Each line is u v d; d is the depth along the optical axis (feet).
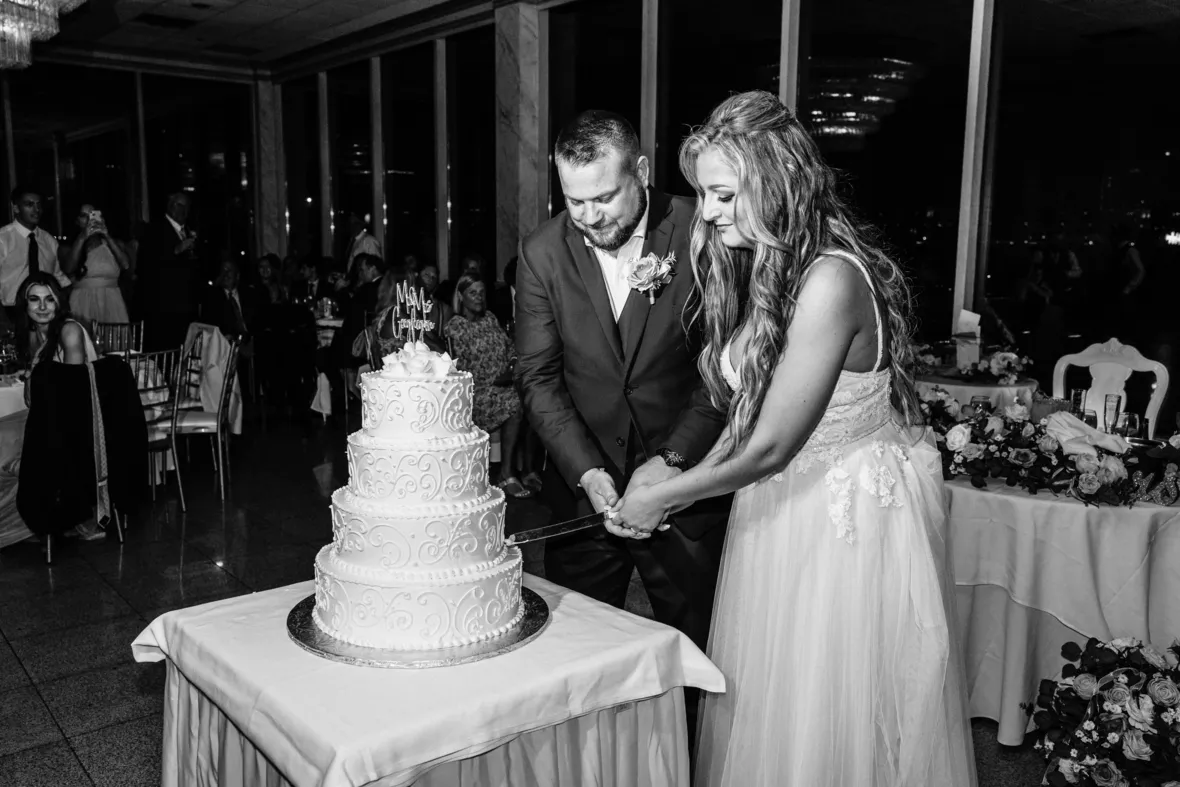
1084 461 9.26
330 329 29.09
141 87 39.22
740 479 5.47
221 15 32.50
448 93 32.48
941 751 5.65
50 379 14.85
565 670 5.21
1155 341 17.74
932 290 20.57
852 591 5.62
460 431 5.65
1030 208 19.26
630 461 7.43
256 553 15.88
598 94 26.78
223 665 5.32
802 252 5.30
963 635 9.83
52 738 9.80
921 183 20.45
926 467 6.07
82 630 12.63
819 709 5.59
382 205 36.78
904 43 20.33
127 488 16.24
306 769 4.50
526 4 27.66
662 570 7.50
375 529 5.34
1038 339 19.35
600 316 7.24
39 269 24.82
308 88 40.50
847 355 5.54
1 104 36.04
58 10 24.06
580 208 6.66
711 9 23.65
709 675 5.82
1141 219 17.75
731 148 5.23
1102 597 9.09
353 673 5.13
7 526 15.74
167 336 26.00
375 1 30.35
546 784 5.35
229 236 42.32
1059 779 7.84
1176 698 7.28
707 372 6.33
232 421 20.95
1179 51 17.03
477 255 26.66
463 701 4.83
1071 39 18.35
